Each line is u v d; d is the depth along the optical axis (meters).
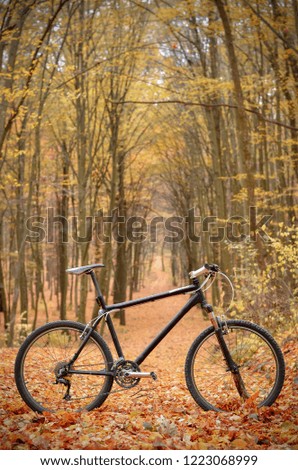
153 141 23.86
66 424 3.93
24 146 16.56
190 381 4.48
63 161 20.36
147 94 18.12
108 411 4.46
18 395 5.15
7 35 10.41
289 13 12.51
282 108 15.34
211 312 4.52
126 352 13.09
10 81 11.28
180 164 25.50
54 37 14.97
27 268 26.31
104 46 16.64
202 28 13.84
